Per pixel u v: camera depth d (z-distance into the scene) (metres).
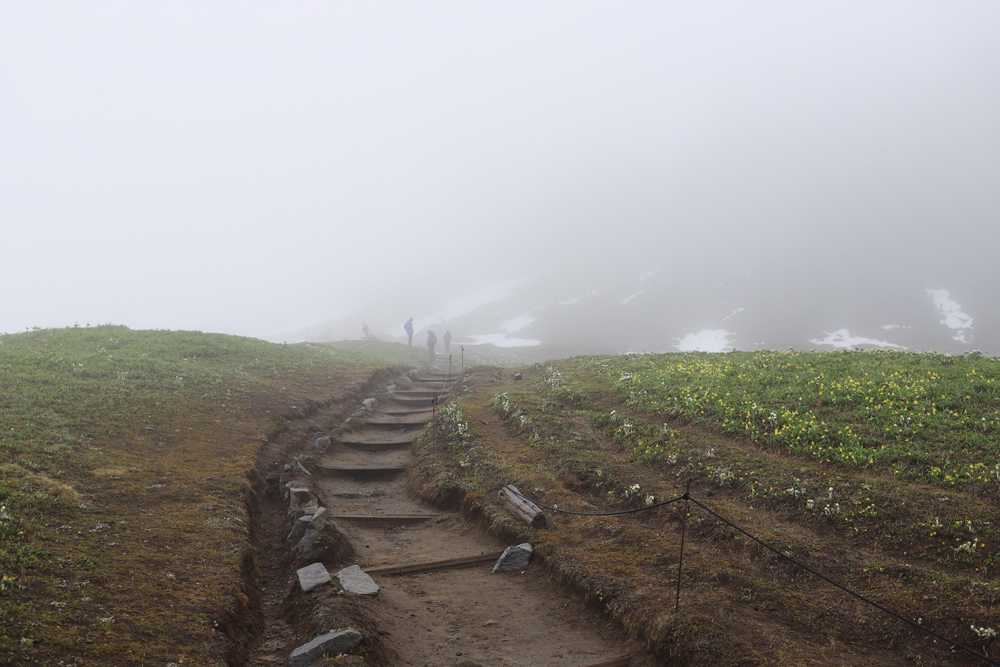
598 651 7.28
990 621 6.45
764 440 12.71
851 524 9.15
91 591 6.66
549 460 13.96
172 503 10.15
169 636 6.22
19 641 5.37
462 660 7.05
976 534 8.09
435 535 11.98
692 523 9.91
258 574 9.15
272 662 6.82
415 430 20.95
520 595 8.99
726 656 6.31
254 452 14.19
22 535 7.41
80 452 11.30
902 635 6.75
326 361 28.98
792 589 7.84
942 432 11.07
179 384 18.34
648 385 18.09
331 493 14.62
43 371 16.50
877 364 16.22
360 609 7.63
